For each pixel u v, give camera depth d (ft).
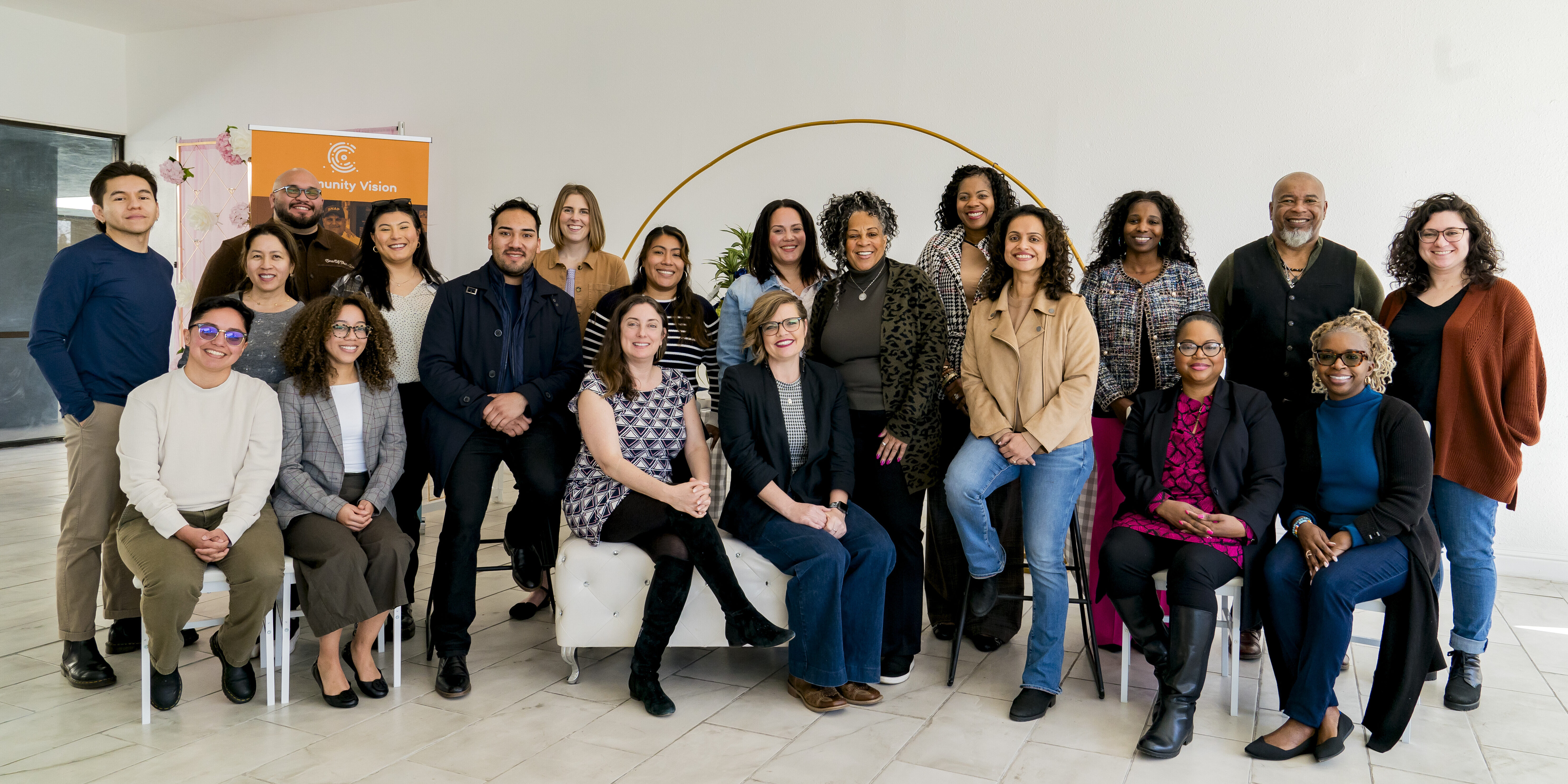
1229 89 15.15
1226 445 9.25
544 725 8.86
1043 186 16.37
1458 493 9.48
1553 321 13.65
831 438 9.74
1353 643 11.48
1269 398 10.13
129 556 8.65
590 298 13.46
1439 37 13.97
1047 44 16.22
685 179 19.08
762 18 18.29
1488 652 11.00
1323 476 9.03
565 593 9.62
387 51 21.49
